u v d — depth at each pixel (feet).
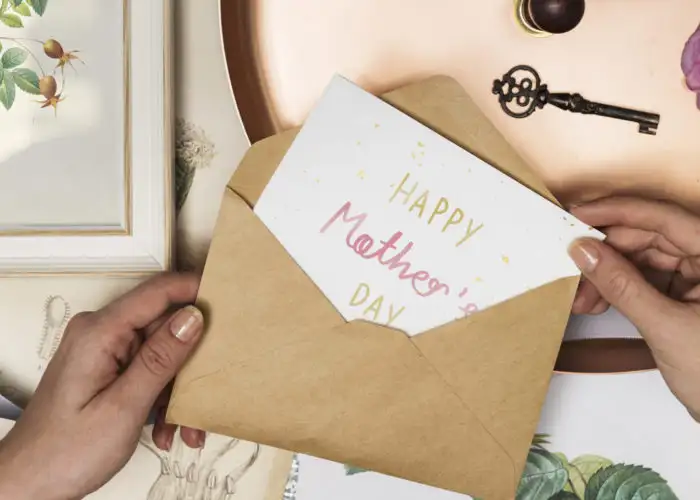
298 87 1.32
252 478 1.48
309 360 1.19
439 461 1.21
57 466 1.26
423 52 1.32
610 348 1.37
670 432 1.45
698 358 1.21
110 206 1.40
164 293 1.32
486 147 1.16
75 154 1.40
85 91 1.40
